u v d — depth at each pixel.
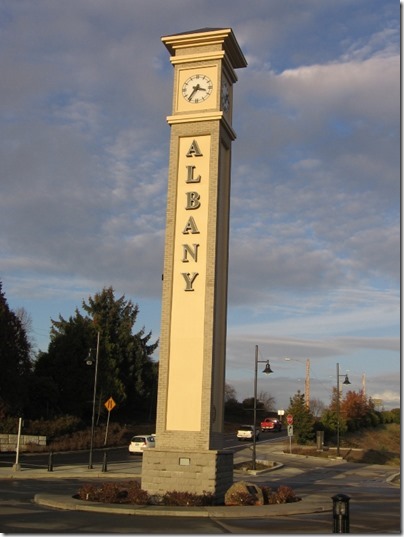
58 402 58.59
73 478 31.59
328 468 45.38
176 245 23.92
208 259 23.44
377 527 16.50
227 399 107.81
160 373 22.92
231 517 18.61
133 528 15.54
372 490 29.66
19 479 30.70
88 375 60.00
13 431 47.09
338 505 12.98
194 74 25.27
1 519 16.53
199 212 23.94
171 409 22.67
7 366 48.81
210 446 22.28
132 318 69.12
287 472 40.69
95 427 57.09
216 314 23.67
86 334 61.44
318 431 60.81
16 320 50.66
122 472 34.50
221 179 25.08
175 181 24.38
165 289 23.58
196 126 24.61
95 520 16.89
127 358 67.50
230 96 26.81
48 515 17.64
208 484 21.55
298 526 16.48
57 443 48.81
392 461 57.03
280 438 70.81
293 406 65.88
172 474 21.91
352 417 79.12
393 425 86.56
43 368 59.94
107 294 68.50
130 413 69.88
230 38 25.12
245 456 49.97
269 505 20.73
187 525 16.52
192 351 22.92
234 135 26.34
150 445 48.06
